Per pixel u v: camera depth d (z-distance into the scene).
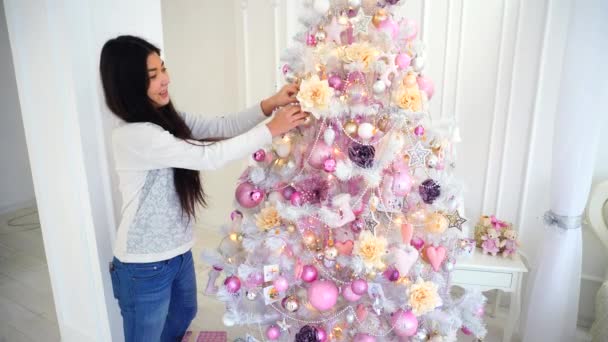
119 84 1.29
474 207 2.24
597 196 1.86
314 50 1.18
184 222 1.49
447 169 1.29
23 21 1.63
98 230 1.73
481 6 2.00
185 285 1.65
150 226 1.39
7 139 3.94
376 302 1.21
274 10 2.55
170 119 1.40
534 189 2.08
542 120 1.99
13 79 3.92
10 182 4.01
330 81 1.14
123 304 1.47
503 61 2.01
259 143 1.25
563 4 1.84
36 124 1.76
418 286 1.21
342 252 1.22
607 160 1.92
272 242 1.20
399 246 1.22
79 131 1.61
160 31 1.85
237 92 2.96
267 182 1.29
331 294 1.21
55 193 1.80
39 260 2.99
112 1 1.65
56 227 1.86
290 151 1.27
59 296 2.00
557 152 1.67
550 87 1.94
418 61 1.17
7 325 2.22
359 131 1.12
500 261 1.85
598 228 1.87
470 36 2.05
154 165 1.34
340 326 1.33
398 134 1.16
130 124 1.33
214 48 2.99
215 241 3.19
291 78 1.26
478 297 1.39
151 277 1.43
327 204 1.20
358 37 1.19
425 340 1.34
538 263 1.88
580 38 1.51
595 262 2.03
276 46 2.61
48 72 1.62
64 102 1.61
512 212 2.16
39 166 1.82
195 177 1.48
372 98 1.18
